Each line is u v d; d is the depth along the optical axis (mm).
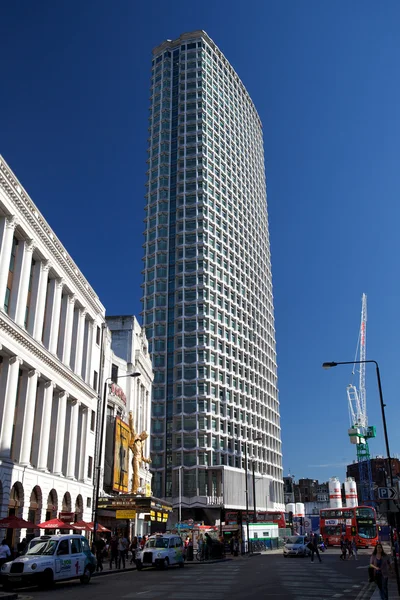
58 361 41781
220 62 149625
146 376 76562
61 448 43219
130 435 61281
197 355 111875
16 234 37156
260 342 138000
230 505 102188
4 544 25922
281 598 18703
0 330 32844
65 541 23516
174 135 135875
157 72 145250
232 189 139250
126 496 46406
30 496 36469
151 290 122688
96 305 53812
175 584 24109
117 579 27234
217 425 108750
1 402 33875
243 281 134750
